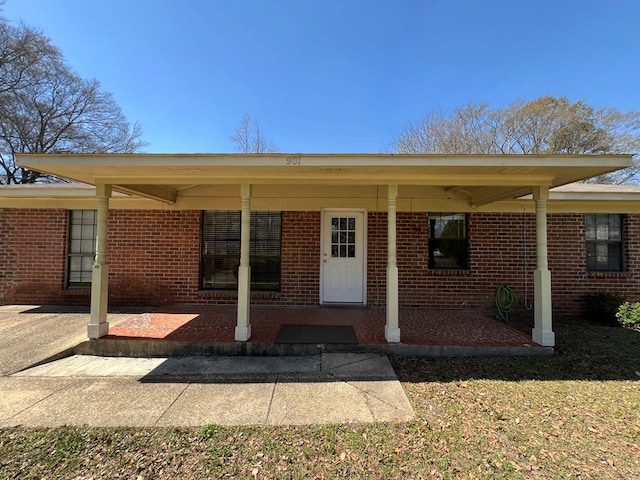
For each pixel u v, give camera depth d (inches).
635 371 167.2
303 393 142.9
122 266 296.2
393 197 194.7
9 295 296.8
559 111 789.2
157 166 171.3
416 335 209.3
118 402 134.5
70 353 193.2
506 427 115.4
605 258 296.7
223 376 162.9
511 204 290.2
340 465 95.9
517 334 213.2
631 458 98.3
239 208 295.7
